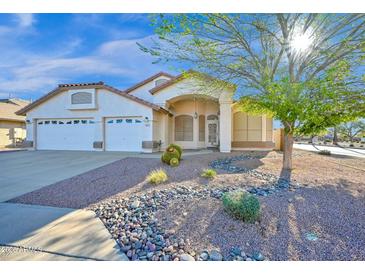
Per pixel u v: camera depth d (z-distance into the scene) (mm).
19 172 8180
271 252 2980
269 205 4332
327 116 6855
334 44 6855
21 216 4137
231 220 3709
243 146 16656
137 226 3688
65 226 3721
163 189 5539
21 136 24547
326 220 3840
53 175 7613
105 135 15914
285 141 8406
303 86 6152
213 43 6902
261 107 7844
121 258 2881
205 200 4578
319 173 7648
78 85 15625
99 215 4191
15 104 30156
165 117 16438
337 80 6168
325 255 2928
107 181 6602
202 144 18844
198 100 17812
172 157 8977
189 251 3012
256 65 7785
